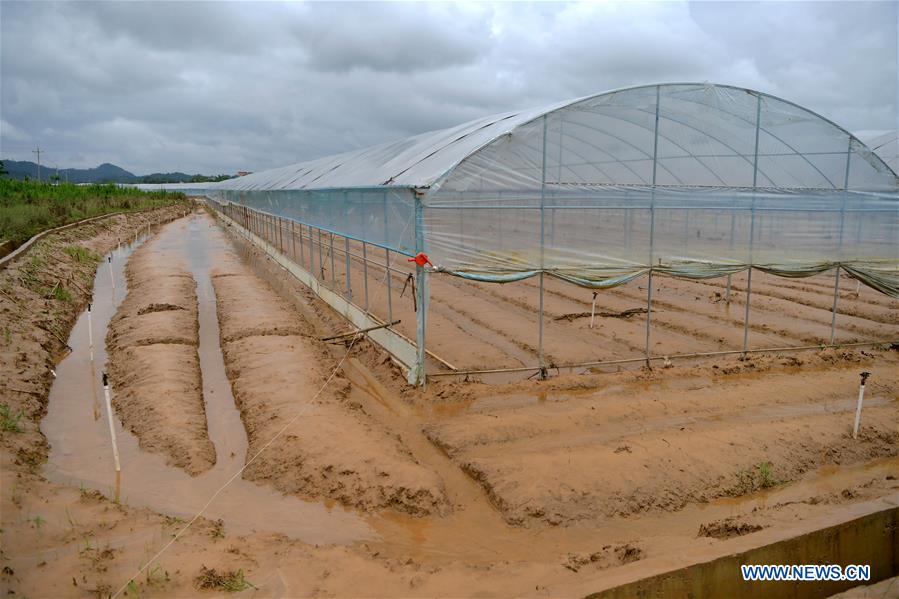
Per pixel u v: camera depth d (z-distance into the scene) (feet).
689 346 45.09
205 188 369.50
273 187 97.81
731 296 63.21
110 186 220.84
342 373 39.68
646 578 17.61
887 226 44.06
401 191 36.65
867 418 31.50
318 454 26.91
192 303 58.29
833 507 22.04
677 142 41.86
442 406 33.71
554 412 32.07
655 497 24.43
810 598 20.08
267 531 22.20
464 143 38.86
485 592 17.89
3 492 23.02
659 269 39.58
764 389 35.76
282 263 88.74
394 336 40.68
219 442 30.01
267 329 47.21
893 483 25.17
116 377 38.52
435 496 23.79
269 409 31.83
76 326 52.47
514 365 40.57
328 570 18.99
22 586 17.76
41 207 105.50
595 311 56.29
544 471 25.39
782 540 19.45
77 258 80.23
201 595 17.61
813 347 44.11
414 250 34.76
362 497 24.21
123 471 26.89
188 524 22.11
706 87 38.68
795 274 42.93
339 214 55.31
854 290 66.69
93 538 20.70
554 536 22.17
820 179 43.96
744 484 25.58
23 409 31.86
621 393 35.60
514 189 35.76
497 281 36.06
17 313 45.80
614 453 27.02
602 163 46.24
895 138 91.81
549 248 36.96
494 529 22.61
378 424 31.07
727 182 44.73
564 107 35.63
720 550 18.98
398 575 18.88
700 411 32.78
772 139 42.14
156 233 142.61
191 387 35.83
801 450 28.12
